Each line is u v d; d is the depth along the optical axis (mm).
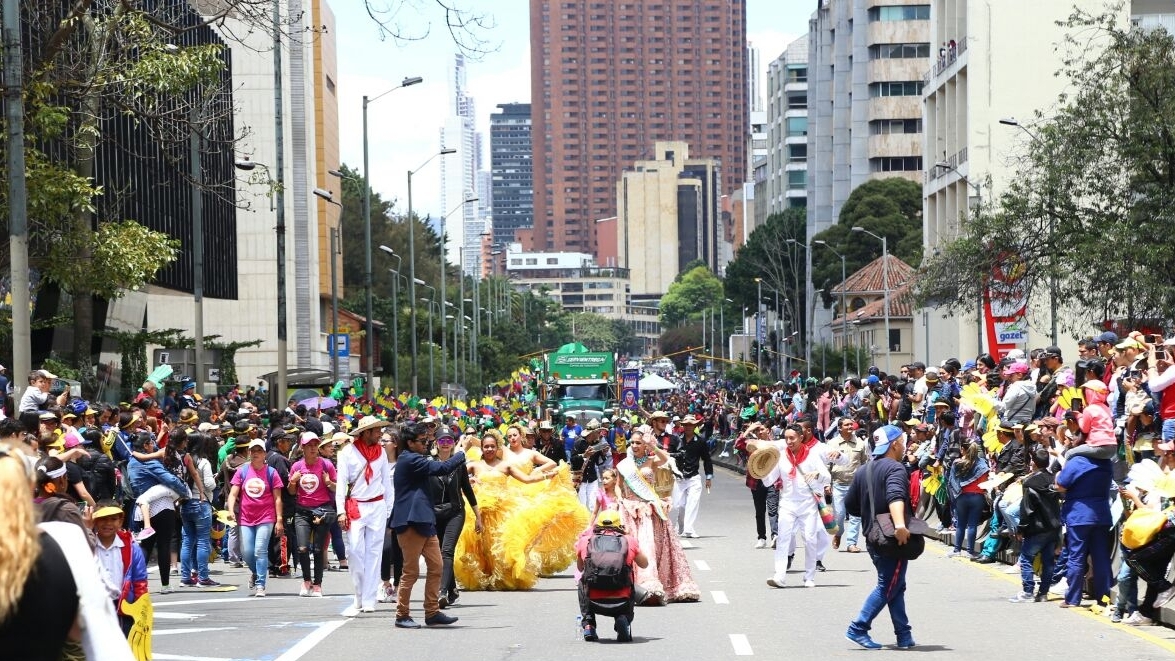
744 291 152000
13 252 21516
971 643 14305
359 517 17312
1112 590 16453
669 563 17906
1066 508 16859
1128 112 42469
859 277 113875
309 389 48000
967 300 47438
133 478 19875
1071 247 42906
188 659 13781
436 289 158875
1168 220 40406
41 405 21266
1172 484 15430
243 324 83938
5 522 5465
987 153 70688
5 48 21594
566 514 21203
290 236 84688
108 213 35375
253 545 19797
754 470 19531
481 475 20203
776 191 192750
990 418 22969
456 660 13562
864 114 137375
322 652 14156
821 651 13852
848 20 146000
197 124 27531
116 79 25500
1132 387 18828
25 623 5559
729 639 14672
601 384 68500
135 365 48781
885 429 14055
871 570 21844
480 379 120062
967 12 71312
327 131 105625
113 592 9312
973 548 23125
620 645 14367
